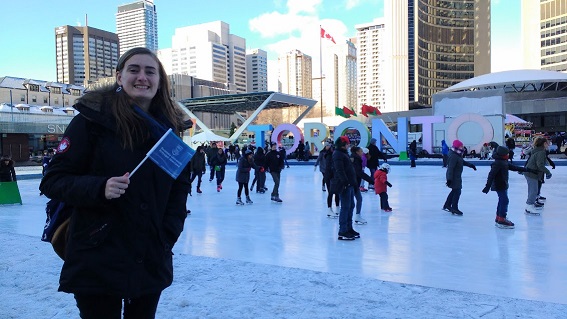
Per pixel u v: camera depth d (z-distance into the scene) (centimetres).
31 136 4522
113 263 160
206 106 5012
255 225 785
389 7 12412
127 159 164
